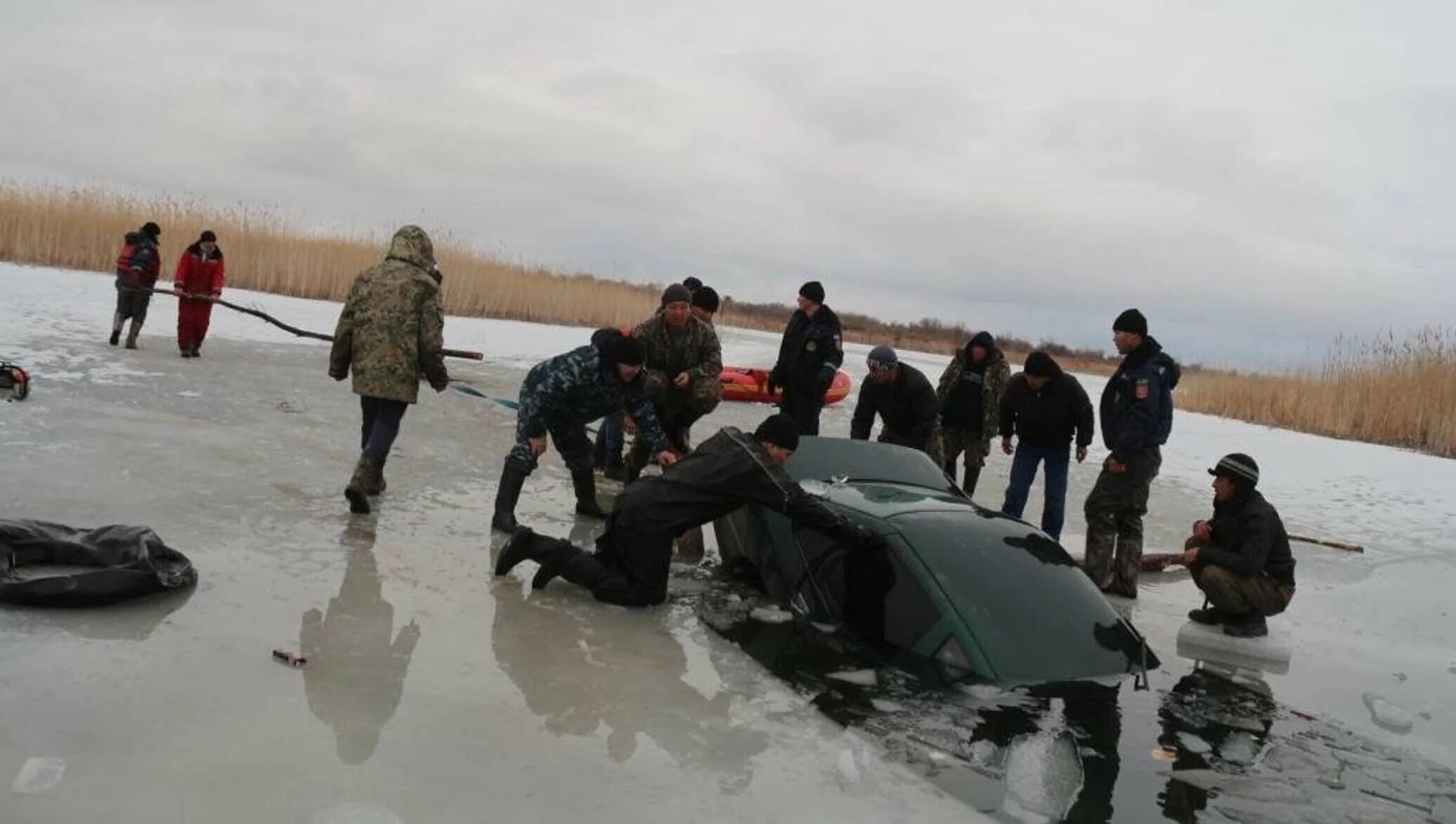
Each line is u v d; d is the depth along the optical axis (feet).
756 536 20.17
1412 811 13.42
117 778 10.67
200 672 13.50
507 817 10.84
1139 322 24.43
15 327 45.37
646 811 11.32
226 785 10.80
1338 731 16.37
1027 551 17.60
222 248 86.94
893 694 15.26
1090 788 12.89
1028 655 15.75
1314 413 69.56
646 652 16.31
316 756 11.64
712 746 13.14
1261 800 13.12
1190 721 15.48
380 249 95.40
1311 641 22.16
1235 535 21.94
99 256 84.48
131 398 32.30
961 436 32.81
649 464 32.73
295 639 15.01
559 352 69.15
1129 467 24.26
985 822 11.82
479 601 17.80
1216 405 74.74
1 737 11.25
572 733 13.07
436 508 23.89
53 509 19.56
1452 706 18.43
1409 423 65.87
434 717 13.03
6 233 81.41
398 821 10.45
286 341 54.90
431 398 40.81
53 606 15.03
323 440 29.43
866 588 17.31
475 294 102.89
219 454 26.07
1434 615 25.45
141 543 16.25
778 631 17.76
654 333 27.48
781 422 18.69
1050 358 27.35
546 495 26.96
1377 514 39.55
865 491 19.60
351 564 18.83
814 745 13.44
